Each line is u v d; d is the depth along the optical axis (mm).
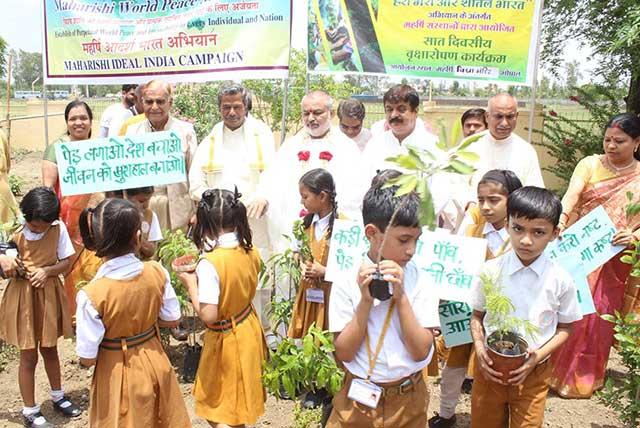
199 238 3434
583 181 4457
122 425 3004
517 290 3008
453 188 4641
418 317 2504
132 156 4543
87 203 5062
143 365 3053
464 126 5703
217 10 5570
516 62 5520
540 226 2844
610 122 4270
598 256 3922
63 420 4098
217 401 3355
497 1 5414
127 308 2955
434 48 5582
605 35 8859
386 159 1955
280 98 12406
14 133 20734
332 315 2607
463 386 4445
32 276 3820
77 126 5133
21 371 3877
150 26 5816
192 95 12117
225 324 3328
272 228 5129
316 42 5773
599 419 4145
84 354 2902
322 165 5051
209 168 5242
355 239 2969
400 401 2500
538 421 3004
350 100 6305
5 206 6031
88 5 5988
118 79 6074
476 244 3115
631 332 3650
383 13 5598
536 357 2848
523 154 4938
